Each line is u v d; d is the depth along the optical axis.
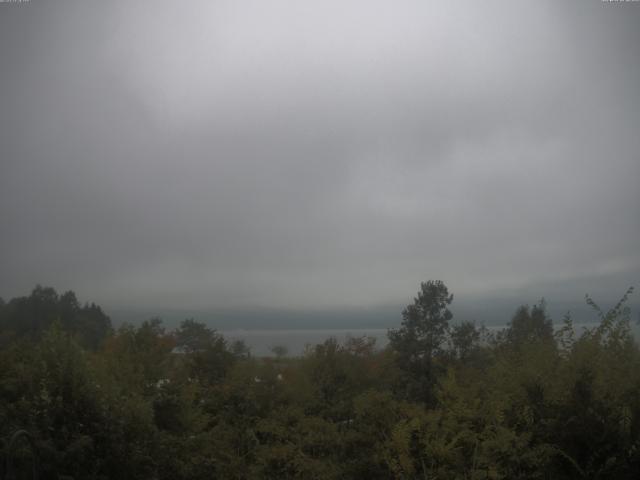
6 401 6.89
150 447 7.50
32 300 12.93
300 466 8.82
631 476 6.44
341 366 13.34
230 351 13.80
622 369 7.30
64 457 6.04
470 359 14.51
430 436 7.47
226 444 10.04
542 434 6.82
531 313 13.52
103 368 9.09
